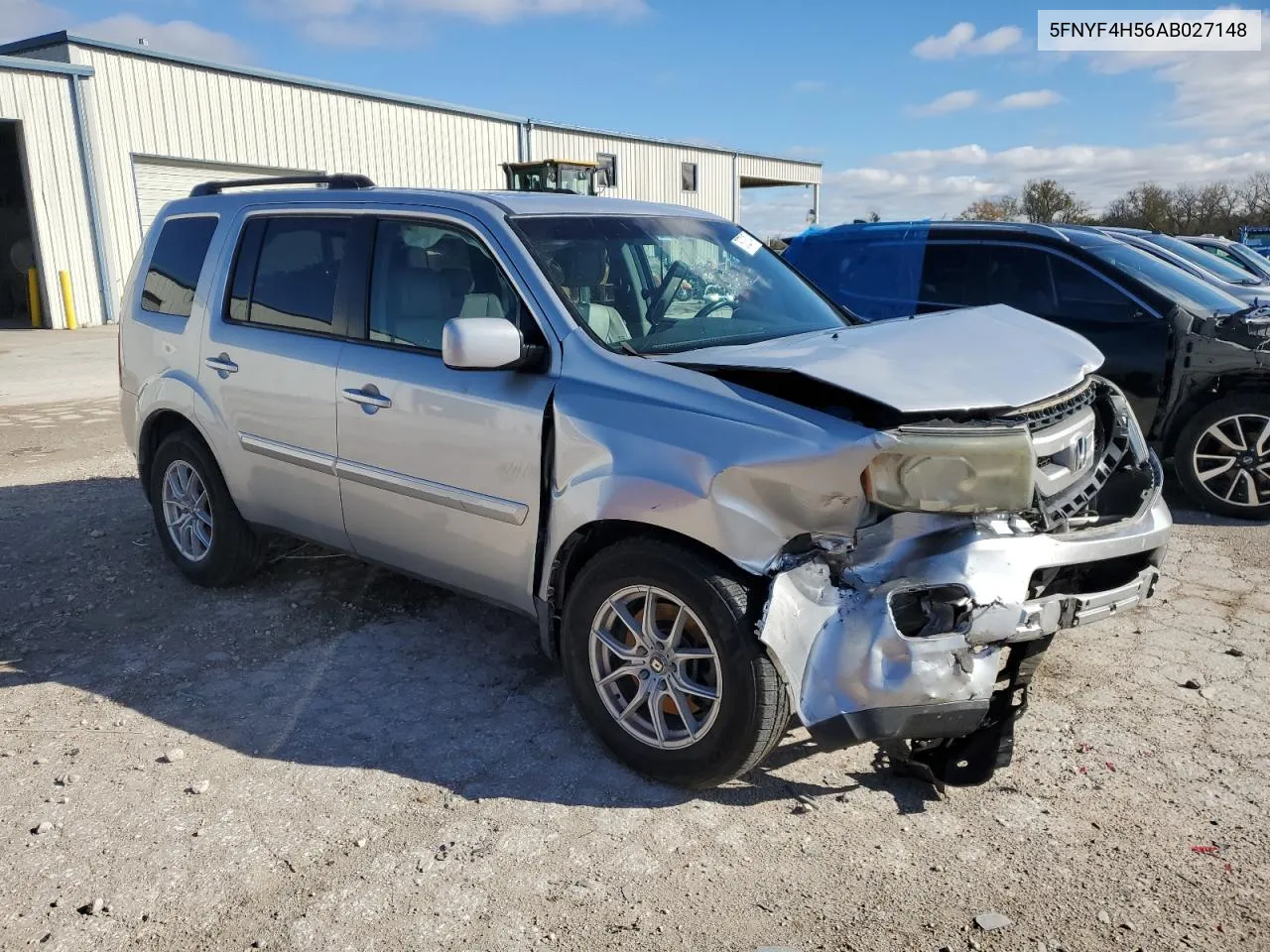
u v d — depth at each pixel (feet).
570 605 11.14
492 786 10.67
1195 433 21.03
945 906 8.65
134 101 70.54
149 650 14.23
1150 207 171.42
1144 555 11.46
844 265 26.21
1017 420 10.19
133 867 9.29
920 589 9.40
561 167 81.56
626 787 10.65
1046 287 22.98
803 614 9.55
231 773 10.94
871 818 10.02
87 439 29.81
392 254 13.32
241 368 14.88
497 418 11.60
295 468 14.29
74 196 68.33
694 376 10.48
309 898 8.86
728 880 9.08
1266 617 15.20
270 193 15.52
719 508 9.71
